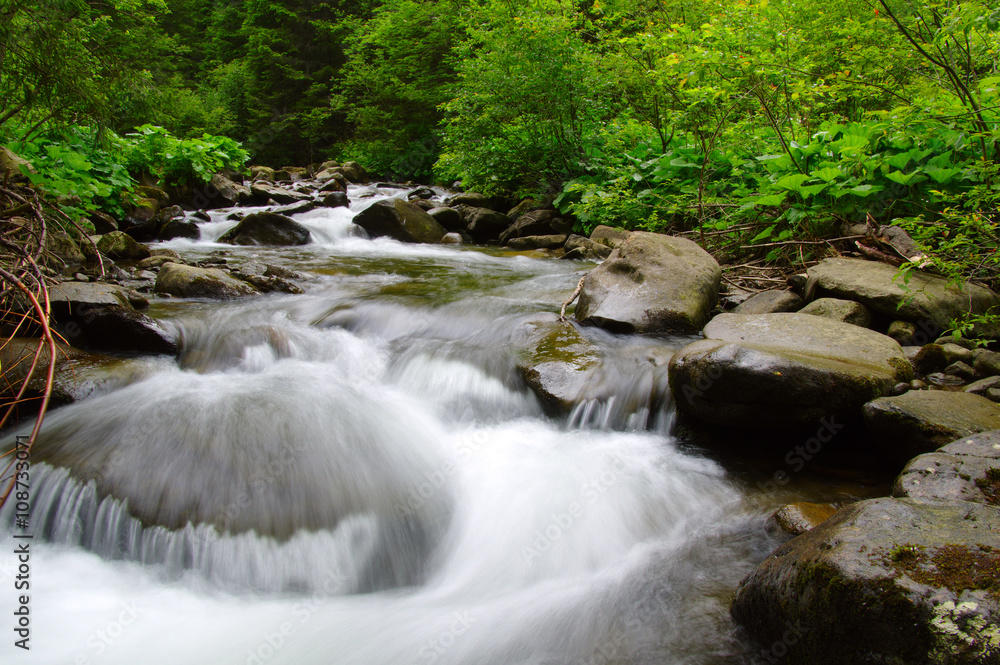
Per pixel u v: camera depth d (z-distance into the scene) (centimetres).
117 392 357
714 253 629
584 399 360
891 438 277
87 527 267
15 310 397
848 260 466
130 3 610
